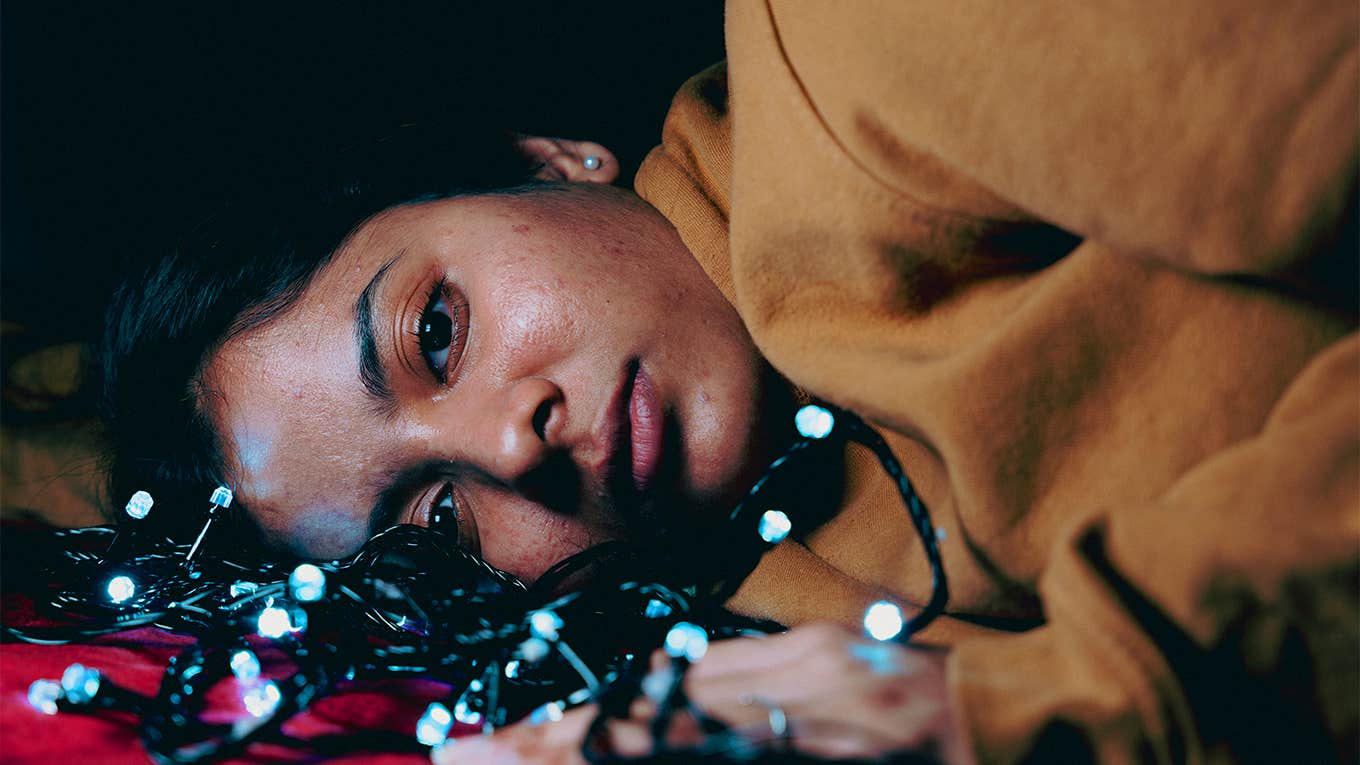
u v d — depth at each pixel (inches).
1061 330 27.6
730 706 23.0
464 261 38.1
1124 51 25.0
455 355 37.6
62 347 63.5
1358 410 21.1
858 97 30.1
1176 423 27.0
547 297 36.2
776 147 32.2
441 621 32.7
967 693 21.1
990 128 27.1
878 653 23.4
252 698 28.7
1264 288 26.3
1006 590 30.0
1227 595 21.0
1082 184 25.6
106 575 40.6
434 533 36.9
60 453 55.9
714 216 38.7
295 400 39.4
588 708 25.1
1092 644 21.0
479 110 66.4
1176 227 24.6
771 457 37.6
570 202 40.6
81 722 28.6
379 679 35.2
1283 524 20.6
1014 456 28.0
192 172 67.7
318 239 41.3
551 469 35.5
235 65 69.6
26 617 39.8
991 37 27.1
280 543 42.3
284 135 66.9
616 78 69.0
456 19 68.5
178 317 42.3
